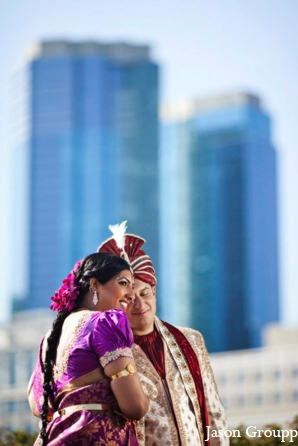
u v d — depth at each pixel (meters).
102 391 6.55
